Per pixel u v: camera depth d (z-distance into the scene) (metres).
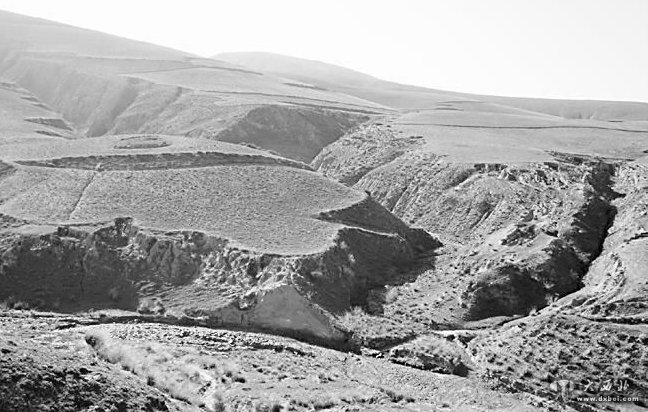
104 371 21.98
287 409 24.73
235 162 58.62
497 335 36.31
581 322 35.16
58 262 41.19
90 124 109.81
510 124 99.75
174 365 28.55
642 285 36.97
